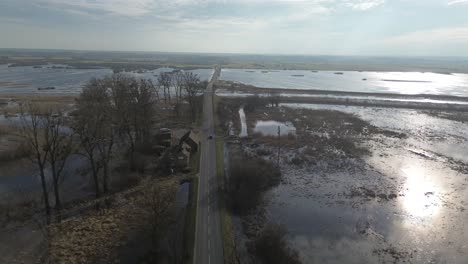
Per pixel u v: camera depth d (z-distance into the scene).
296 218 50.28
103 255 40.09
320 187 61.97
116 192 56.81
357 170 70.94
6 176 63.81
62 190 58.31
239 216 50.06
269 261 38.72
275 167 70.19
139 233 44.59
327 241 44.44
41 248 41.31
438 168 72.88
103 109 66.06
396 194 59.31
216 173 64.19
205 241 41.59
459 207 54.69
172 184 59.47
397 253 42.06
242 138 93.19
